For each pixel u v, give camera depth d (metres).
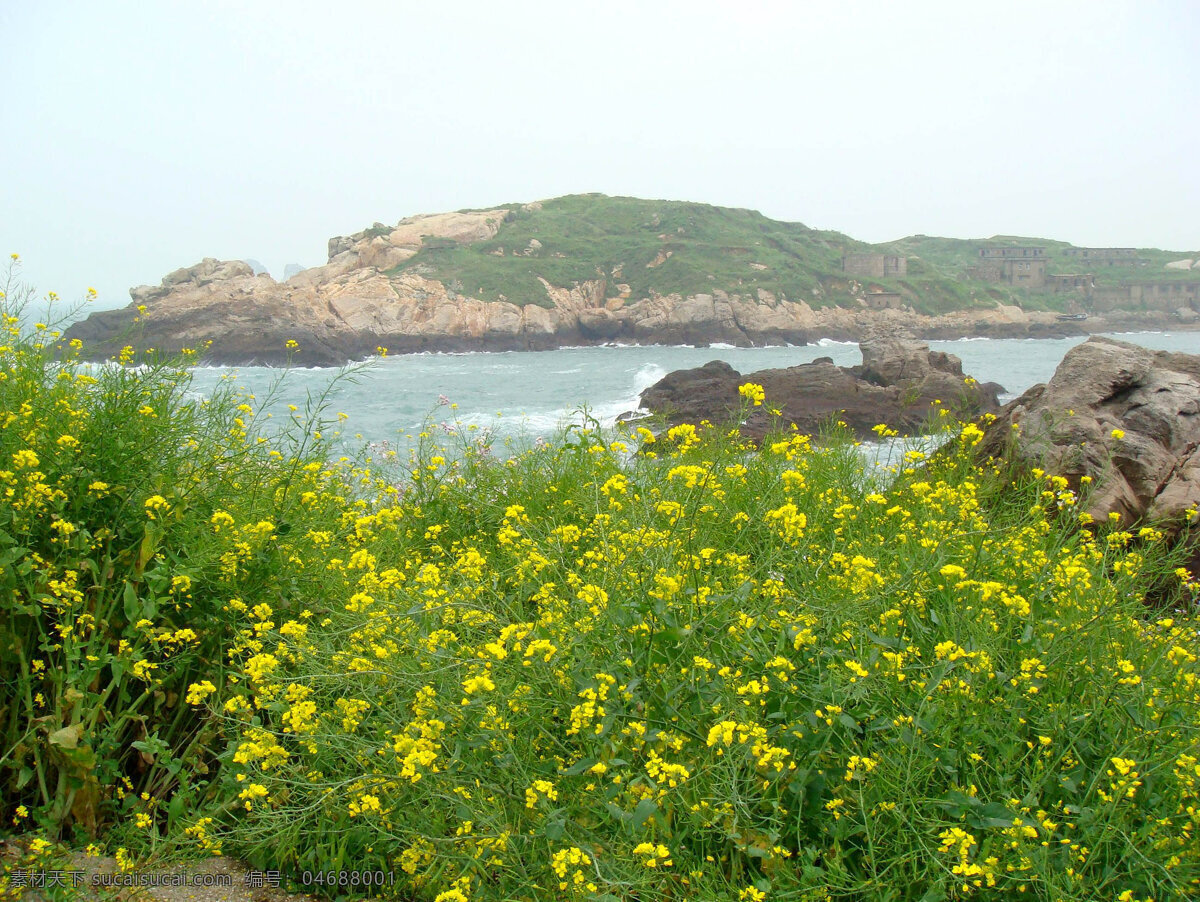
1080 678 3.48
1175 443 7.95
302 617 4.14
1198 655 3.93
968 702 3.20
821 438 9.09
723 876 2.79
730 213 175.75
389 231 131.00
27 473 3.86
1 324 5.55
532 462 7.14
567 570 4.42
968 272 174.88
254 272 87.06
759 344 119.00
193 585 3.97
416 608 3.70
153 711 3.71
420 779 3.00
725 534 5.17
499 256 129.12
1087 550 5.57
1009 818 2.75
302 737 3.21
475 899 2.85
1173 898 2.69
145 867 3.16
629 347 117.38
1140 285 172.62
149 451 4.40
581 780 3.07
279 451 5.70
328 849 3.22
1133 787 2.87
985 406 29.83
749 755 2.92
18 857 3.12
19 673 3.56
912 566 4.04
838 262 155.38
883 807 2.83
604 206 176.12
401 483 7.16
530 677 3.26
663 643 3.27
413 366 73.25
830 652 3.34
